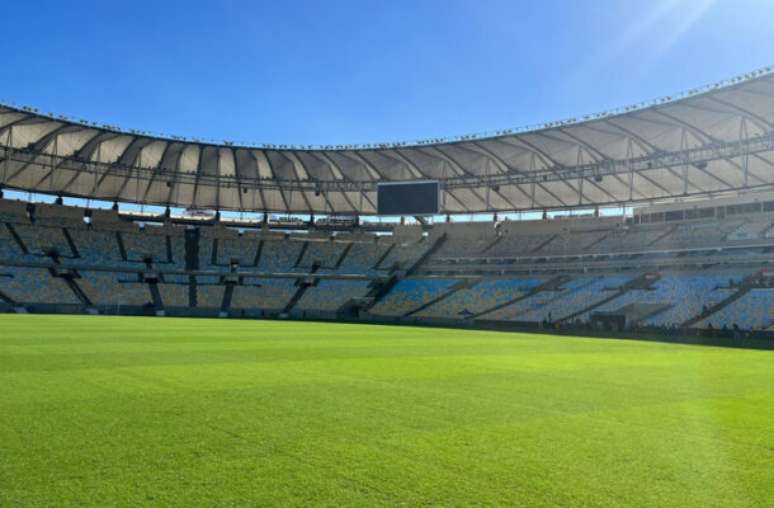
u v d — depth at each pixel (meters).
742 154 44.72
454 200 67.94
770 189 53.72
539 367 18.91
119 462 7.29
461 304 59.94
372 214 72.38
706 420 10.59
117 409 10.38
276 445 8.22
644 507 6.25
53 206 66.88
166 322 42.88
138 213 72.00
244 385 13.42
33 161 55.69
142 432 8.77
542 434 9.23
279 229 74.81
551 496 6.50
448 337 34.34
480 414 10.70
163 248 68.38
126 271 63.91
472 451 8.16
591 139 49.22
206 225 73.19
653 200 60.19
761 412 11.49
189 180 65.88
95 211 68.88
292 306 64.31
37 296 57.28
